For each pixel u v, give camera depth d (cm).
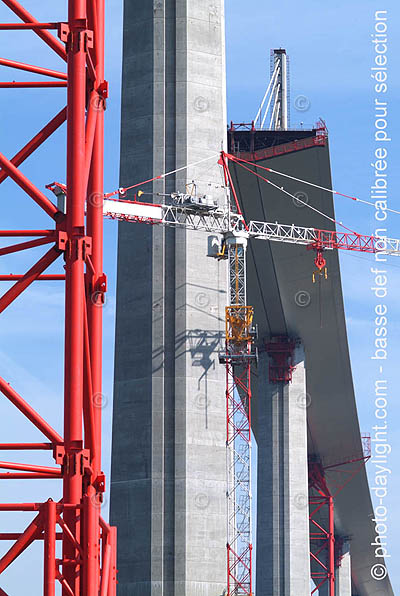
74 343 3691
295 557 19400
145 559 14050
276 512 19562
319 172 17000
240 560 15262
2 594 3584
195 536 14062
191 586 13912
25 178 3775
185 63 14862
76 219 3759
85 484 3753
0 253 3800
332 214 17962
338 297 18900
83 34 3844
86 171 3891
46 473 3700
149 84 14850
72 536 3616
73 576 3684
